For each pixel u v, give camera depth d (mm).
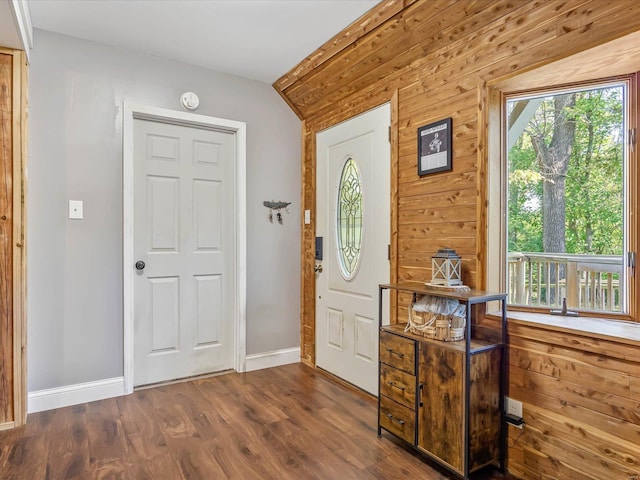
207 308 3104
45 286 2445
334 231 3049
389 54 2436
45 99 2445
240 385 2883
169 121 2902
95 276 2600
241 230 3162
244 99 3189
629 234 1757
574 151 1913
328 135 3145
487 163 1957
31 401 2398
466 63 2049
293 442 2072
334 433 2174
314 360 3295
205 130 3080
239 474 1787
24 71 2248
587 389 1579
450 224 2133
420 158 2305
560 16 1644
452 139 2121
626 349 1457
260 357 3273
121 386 2678
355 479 1761
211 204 3113
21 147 2246
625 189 1772
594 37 1536
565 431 1646
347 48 2574
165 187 2916
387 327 2191
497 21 1892
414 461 1911
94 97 2598
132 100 2727
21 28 2023
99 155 2613
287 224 3424
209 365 3117
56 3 2160
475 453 1731
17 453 1943
